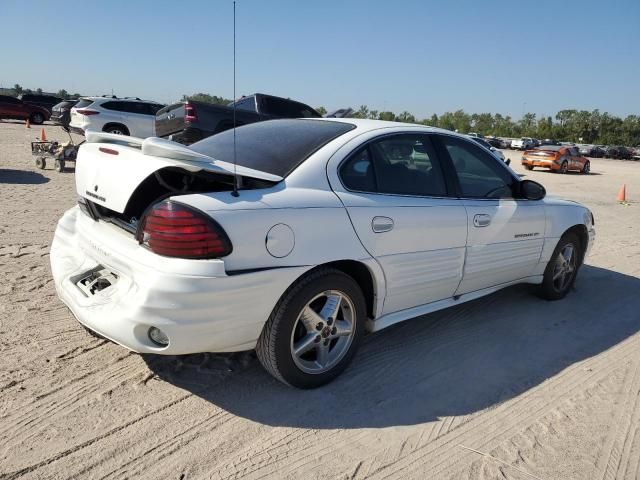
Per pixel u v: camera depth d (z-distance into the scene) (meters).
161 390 3.01
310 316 2.98
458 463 2.56
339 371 3.21
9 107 32.22
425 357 3.65
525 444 2.74
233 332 2.67
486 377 3.42
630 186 18.89
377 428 2.80
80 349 3.39
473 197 3.90
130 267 2.63
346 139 3.28
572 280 5.11
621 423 2.98
